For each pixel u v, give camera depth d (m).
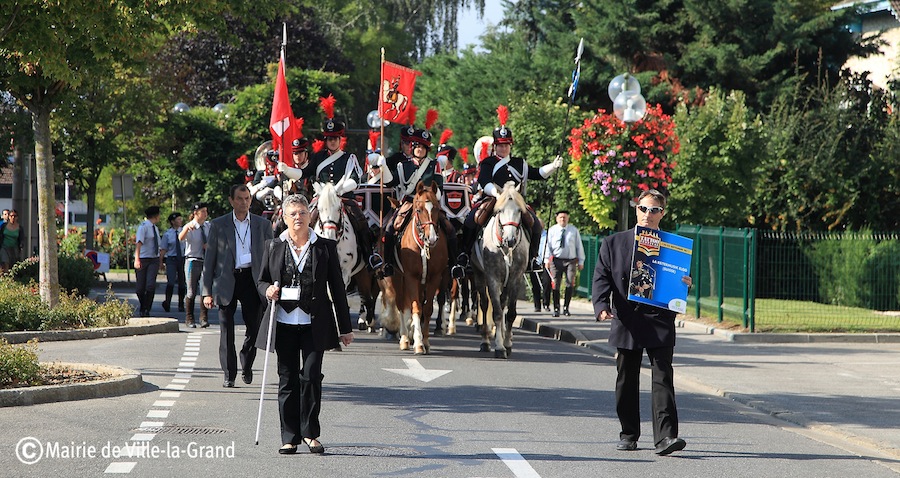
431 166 22.09
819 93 43.41
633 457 11.23
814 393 16.30
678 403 15.32
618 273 11.31
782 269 28.91
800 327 24.89
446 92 66.56
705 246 27.73
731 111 36.94
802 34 52.19
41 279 23.42
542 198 39.91
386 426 12.73
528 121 39.72
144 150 55.28
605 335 24.53
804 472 10.70
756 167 35.75
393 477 10.10
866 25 55.91
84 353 19.55
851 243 28.86
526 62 58.47
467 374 17.56
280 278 11.02
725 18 52.84
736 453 11.59
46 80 22.47
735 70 51.44
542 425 13.03
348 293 23.50
